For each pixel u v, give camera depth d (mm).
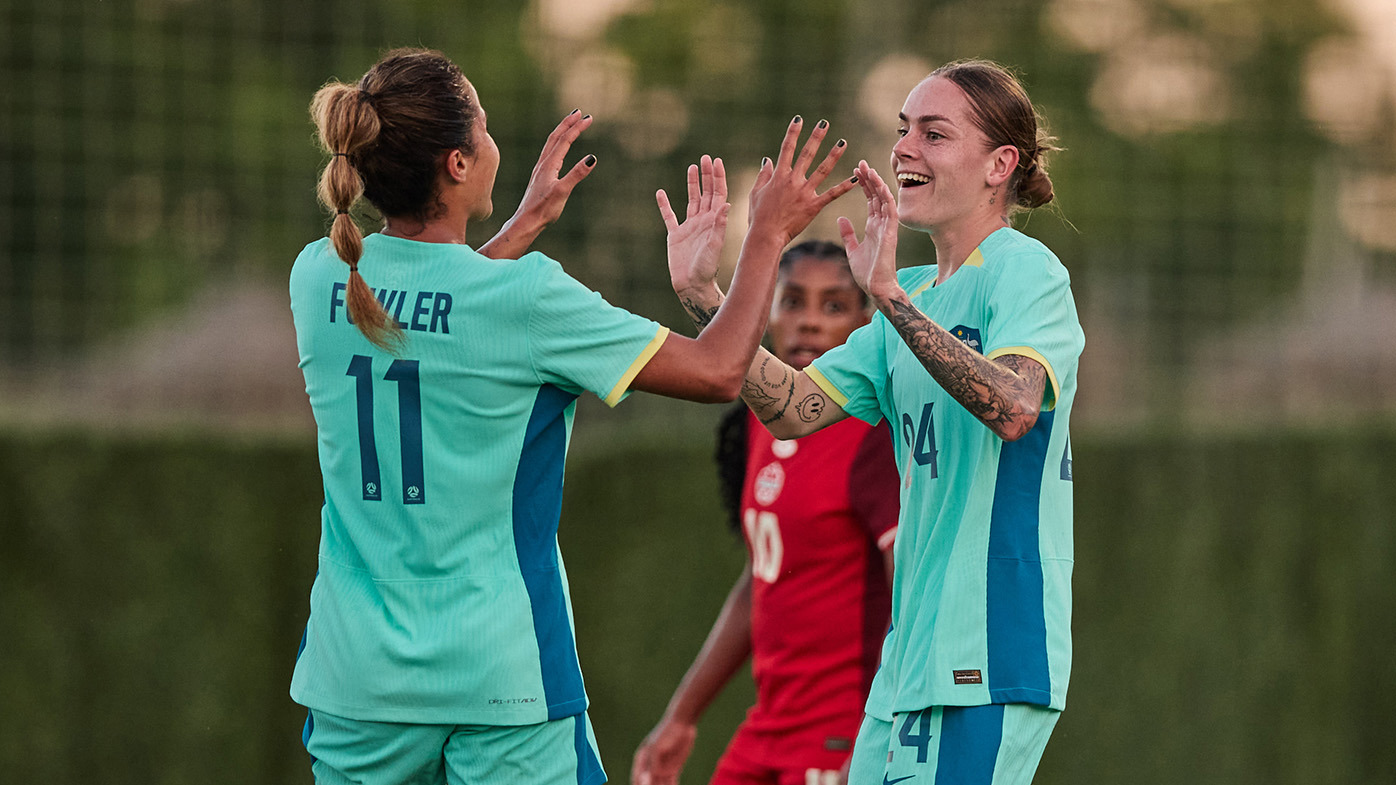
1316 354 29906
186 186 26797
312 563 23859
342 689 10031
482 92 27781
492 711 9781
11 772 22766
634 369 9953
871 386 11938
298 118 29344
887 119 29781
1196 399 29625
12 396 24531
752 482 14867
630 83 29672
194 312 26266
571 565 25031
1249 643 26750
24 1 25594
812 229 28359
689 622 25094
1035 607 10523
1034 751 10602
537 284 9812
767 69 30516
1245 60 38188
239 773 23438
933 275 11703
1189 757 26453
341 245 9734
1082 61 49781
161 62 26812
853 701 14164
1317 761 26859
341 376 10102
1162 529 26609
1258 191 31500
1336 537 27047
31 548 22953
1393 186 31000
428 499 9852
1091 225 31641
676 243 11836
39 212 25406
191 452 23516
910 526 11148
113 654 23141
